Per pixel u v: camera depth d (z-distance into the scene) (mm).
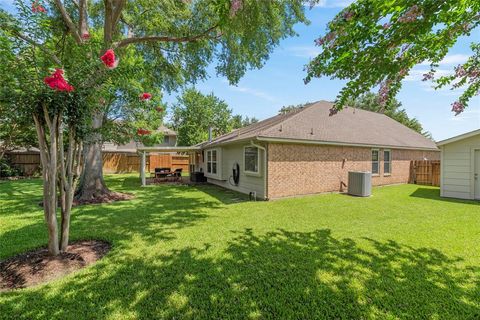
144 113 8570
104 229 5355
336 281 3146
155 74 11617
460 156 9391
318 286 3035
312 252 4062
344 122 13602
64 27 8602
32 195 9695
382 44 2299
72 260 3711
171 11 9828
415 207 7676
